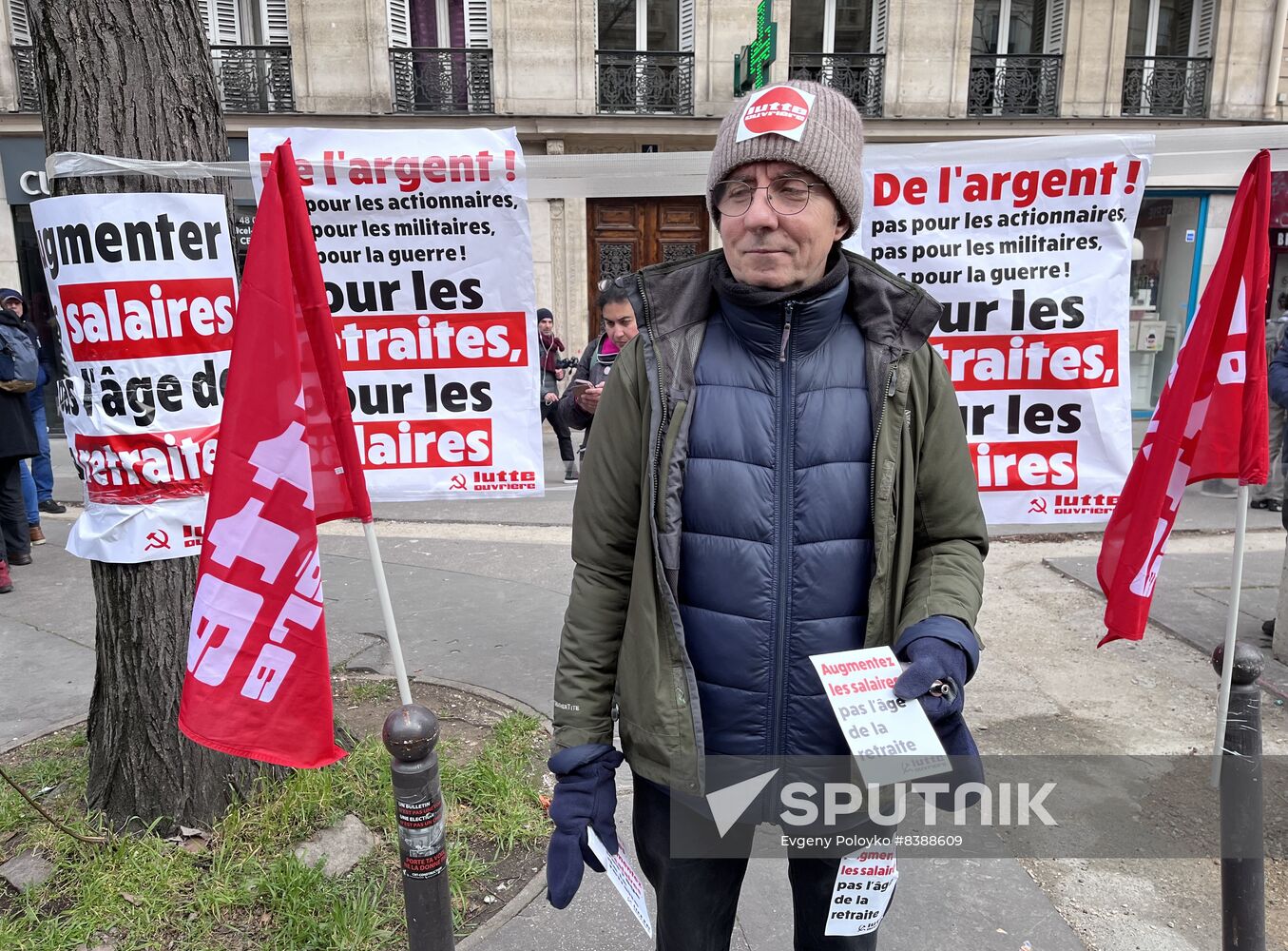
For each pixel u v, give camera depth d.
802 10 11.38
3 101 10.17
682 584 1.48
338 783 2.89
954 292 2.76
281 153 1.76
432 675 4.00
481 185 2.86
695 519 1.45
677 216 11.77
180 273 2.50
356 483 1.88
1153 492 2.11
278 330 1.77
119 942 2.28
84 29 2.36
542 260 11.58
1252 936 2.10
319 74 10.78
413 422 3.06
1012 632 4.58
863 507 1.45
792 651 1.45
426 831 1.71
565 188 2.95
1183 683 3.96
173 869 2.50
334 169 2.80
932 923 2.42
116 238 2.44
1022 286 2.73
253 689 1.86
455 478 3.10
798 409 1.43
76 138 2.42
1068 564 5.69
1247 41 11.25
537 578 5.54
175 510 2.57
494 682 3.92
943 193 2.70
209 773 2.70
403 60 10.97
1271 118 11.50
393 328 2.99
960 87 11.35
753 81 10.73
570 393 3.95
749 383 1.45
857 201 1.43
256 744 1.87
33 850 2.59
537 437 3.08
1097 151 2.61
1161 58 11.42
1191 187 10.98
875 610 1.43
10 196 10.33
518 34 10.97
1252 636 4.40
